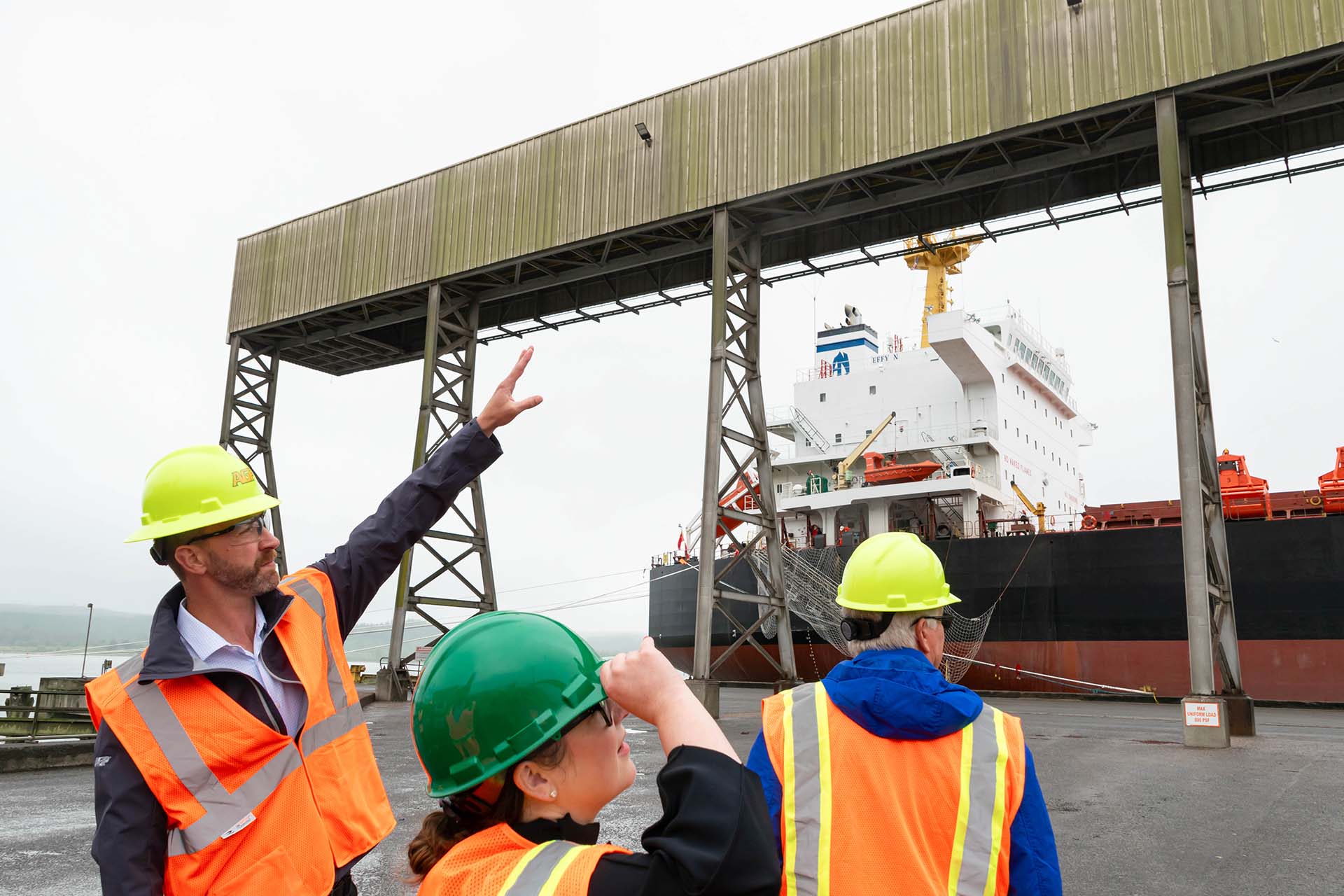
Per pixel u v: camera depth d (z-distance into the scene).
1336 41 17.14
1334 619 26.27
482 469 3.24
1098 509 31.19
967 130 20.67
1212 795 9.74
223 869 2.41
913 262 41.94
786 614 21.98
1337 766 12.05
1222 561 17.77
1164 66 18.62
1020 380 39.19
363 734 2.92
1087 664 28.86
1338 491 27.62
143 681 2.44
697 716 1.47
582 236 25.56
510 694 1.55
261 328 32.09
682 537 39.62
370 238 30.08
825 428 39.62
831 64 22.72
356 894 2.78
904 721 2.33
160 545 2.62
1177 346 16.98
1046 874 2.31
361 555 3.05
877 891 2.20
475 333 29.88
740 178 23.22
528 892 1.37
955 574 31.12
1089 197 23.64
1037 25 20.28
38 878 6.48
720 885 1.30
